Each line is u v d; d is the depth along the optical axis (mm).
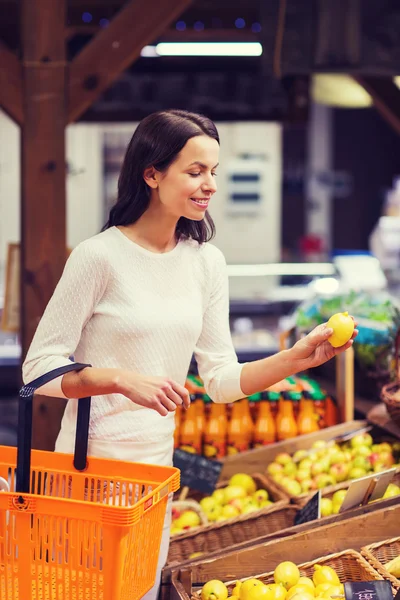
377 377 3596
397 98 5438
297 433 3465
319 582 2254
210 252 2131
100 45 3508
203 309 2143
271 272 6594
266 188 9586
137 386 1781
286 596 2184
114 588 1630
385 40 3828
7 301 3840
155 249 2025
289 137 10242
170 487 1798
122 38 3520
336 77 5664
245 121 5723
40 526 1664
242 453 3305
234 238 9664
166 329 1988
